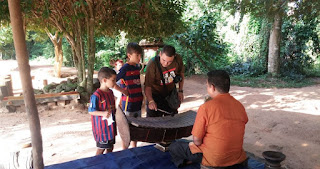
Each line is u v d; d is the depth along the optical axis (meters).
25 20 7.81
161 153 3.17
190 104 7.71
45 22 8.04
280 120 5.64
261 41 13.23
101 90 3.27
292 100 7.59
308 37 12.59
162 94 3.64
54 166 2.79
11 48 22.23
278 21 11.58
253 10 5.26
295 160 3.90
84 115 6.56
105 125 3.21
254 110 6.54
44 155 4.20
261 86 10.31
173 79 3.57
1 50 21.42
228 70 13.69
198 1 13.20
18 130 5.33
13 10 1.84
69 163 2.86
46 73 13.30
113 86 3.27
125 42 16.30
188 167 2.84
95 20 7.67
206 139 2.47
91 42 7.43
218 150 2.38
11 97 6.90
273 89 9.73
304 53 13.51
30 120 2.00
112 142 3.30
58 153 4.29
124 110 3.71
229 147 2.39
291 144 4.49
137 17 6.93
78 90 7.54
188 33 12.28
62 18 7.07
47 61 21.27
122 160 2.96
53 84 8.63
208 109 2.40
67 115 6.52
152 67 3.47
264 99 7.86
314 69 14.07
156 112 3.75
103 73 3.20
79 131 5.37
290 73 12.26
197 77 12.51
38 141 2.05
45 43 22.88
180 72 3.79
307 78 12.15
